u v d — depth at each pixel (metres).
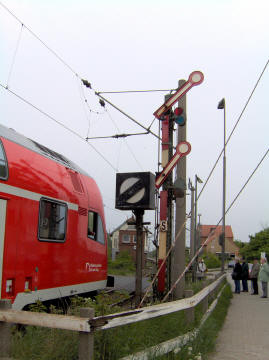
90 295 11.24
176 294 10.48
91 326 4.22
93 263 10.97
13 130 8.58
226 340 8.16
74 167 10.80
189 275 19.33
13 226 7.48
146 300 10.12
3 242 7.17
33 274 8.05
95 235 11.23
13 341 4.91
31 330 5.25
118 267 42.06
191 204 23.80
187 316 7.43
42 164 8.82
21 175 7.84
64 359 4.67
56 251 8.98
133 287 18.23
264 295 17.25
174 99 10.04
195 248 22.53
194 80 9.94
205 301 9.26
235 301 15.74
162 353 5.52
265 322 10.57
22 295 7.65
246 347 7.54
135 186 7.48
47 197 8.66
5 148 7.61
